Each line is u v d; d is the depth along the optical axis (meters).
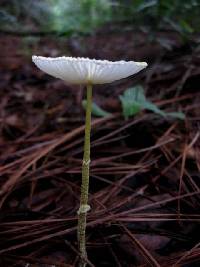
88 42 0.53
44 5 0.59
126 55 0.42
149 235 0.15
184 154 0.20
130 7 0.40
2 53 0.53
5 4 0.58
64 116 0.29
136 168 0.20
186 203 0.17
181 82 0.29
